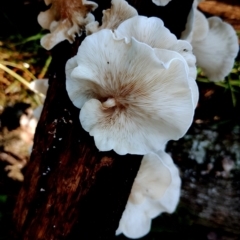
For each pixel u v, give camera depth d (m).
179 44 0.15
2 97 0.28
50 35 0.16
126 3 0.15
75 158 0.16
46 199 0.17
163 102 0.14
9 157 0.27
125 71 0.14
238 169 0.27
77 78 0.14
